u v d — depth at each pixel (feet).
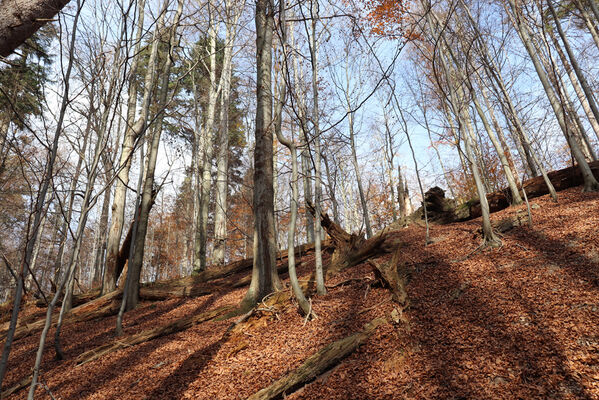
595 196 29.68
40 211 7.06
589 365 11.80
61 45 7.80
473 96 27.99
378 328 17.13
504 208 37.88
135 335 23.08
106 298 33.40
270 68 26.37
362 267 29.43
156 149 33.91
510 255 22.79
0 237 53.67
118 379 17.21
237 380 15.44
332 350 15.55
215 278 40.29
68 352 22.24
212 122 50.55
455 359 13.82
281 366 15.93
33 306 35.78
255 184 25.44
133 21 10.50
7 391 17.66
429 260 25.50
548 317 14.96
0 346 27.48
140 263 33.55
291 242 21.11
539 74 34.45
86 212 8.65
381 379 13.65
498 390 11.70
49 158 7.70
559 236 23.21
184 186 79.05
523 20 33.88
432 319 17.11
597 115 36.47
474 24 30.63
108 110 11.61
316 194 22.17
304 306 20.39
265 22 24.91
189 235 82.28
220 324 23.30
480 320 16.07
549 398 10.90
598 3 43.55
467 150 25.79
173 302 33.12
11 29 7.42
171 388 15.55
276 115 22.03
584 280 16.96
